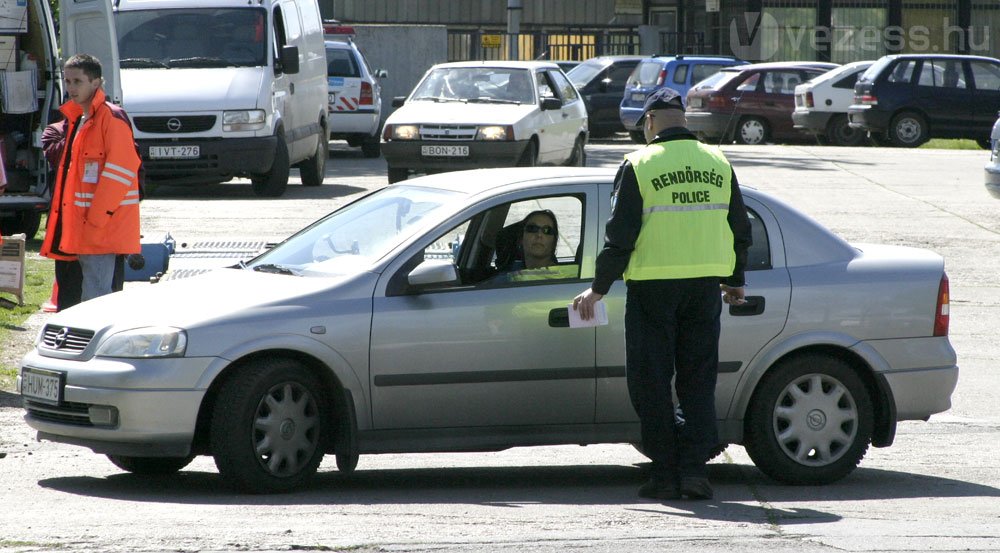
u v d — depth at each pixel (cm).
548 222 2808
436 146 7881
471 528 2389
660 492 2689
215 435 2627
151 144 7481
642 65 13700
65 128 3684
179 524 2391
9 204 5588
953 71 12425
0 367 3866
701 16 18088
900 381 2889
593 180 2858
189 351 2592
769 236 2881
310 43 8669
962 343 4741
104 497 2669
